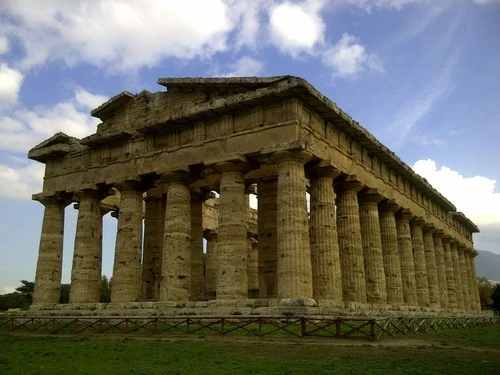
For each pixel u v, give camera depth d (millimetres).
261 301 28672
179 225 34250
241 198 32375
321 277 31219
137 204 37625
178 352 19109
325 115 33219
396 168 43188
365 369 14922
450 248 60688
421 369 14977
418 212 48188
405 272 43844
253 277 55062
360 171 37188
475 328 35531
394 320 27625
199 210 44250
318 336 22594
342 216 35625
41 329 32125
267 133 31188
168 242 33969
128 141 38750
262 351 18859
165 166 35594
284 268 28688
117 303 35094
